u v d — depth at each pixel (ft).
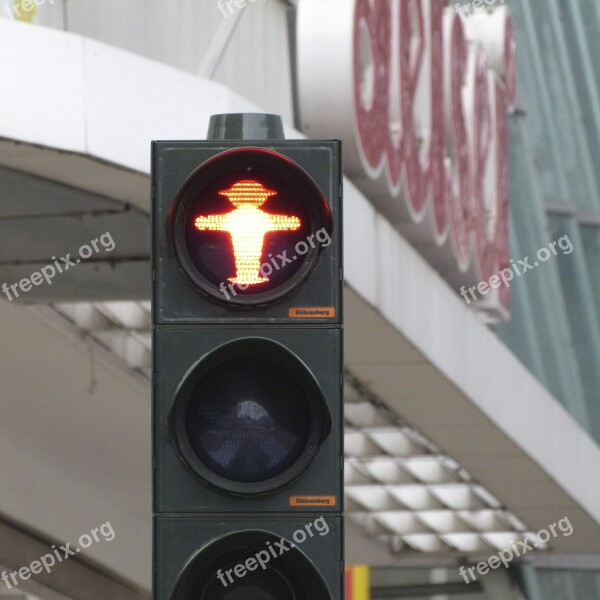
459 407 147.64
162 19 111.65
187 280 37.81
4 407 148.46
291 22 137.18
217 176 38.22
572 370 238.27
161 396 37.63
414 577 204.44
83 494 165.17
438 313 137.28
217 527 37.24
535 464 164.66
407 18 132.46
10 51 85.87
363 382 144.36
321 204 37.93
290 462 37.42
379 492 192.13
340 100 117.29
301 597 37.32
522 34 267.80
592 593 223.30
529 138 256.93
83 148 89.04
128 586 179.42
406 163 130.11
